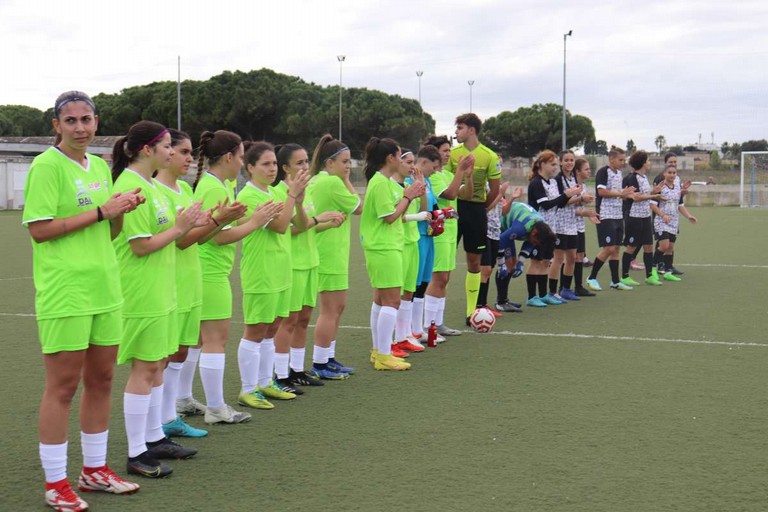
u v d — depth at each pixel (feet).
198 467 14.19
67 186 12.12
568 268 35.24
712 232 75.10
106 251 12.61
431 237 24.63
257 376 18.43
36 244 12.23
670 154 42.04
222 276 16.92
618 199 37.70
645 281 41.75
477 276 29.07
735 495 12.70
